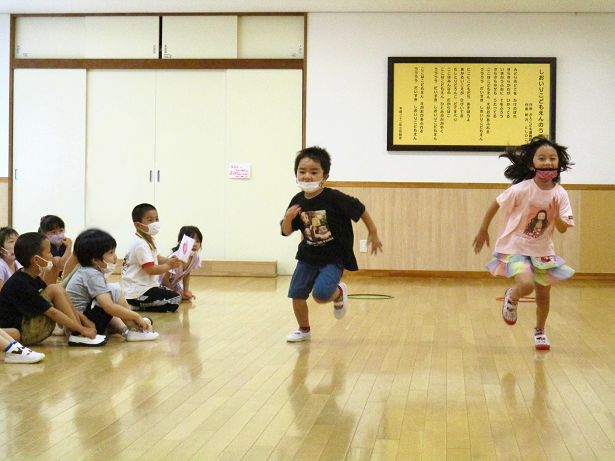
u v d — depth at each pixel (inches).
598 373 100.9
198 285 216.1
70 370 101.1
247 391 89.4
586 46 237.0
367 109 243.1
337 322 147.4
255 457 65.2
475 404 83.9
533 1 225.9
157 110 251.3
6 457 64.7
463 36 239.9
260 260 248.1
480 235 122.1
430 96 239.8
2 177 255.0
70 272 133.1
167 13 248.2
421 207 240.7
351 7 236.8
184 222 252.1
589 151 238.2
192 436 71.2
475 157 240.1
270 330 137.2
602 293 201.2
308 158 116.8
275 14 245.3
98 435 71.3
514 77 237.6
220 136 250.1
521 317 155.2
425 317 154.8
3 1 238.8
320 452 66.6
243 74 247.3
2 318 116.0
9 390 89.4
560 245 237.1
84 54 252.4
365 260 242.8
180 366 104.3
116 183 253.1
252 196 249.6
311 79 244.7
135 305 161.2
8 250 132.0
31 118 254.1
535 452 67.0
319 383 94.0
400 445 68.7
